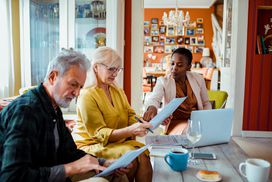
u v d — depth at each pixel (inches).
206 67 326.3
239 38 160.2
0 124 42.5
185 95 91.8
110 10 127.3
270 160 123.5
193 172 49.5
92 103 68.2
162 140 66.7
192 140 55.1
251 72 161.5
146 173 66.0
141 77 140.9
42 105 45.3
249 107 163.6
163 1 319.0
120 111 75.4
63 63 45.6
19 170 38.3
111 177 54.4
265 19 165.0
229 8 203.0
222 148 63.6
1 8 122.4
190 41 350.0
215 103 113.1
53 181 42.6
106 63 70.0
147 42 355.3
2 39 123.3
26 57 133.2
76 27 133.4
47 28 135.9
